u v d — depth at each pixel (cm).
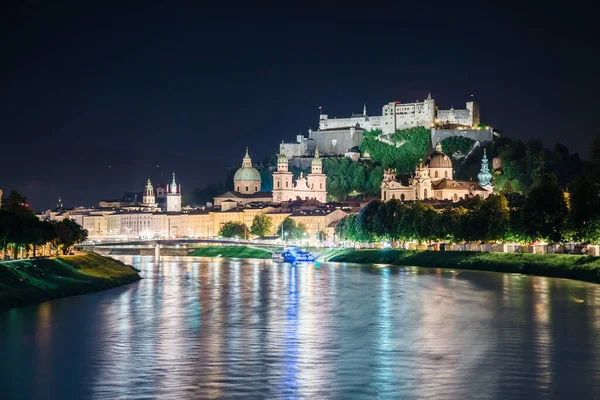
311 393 14225
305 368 15888
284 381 14950
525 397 13875
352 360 16500
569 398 13825
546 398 13838
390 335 19175
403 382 14800
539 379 14925
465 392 14188
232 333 19675
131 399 14000
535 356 16675
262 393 14238
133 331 19975
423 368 15800
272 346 17988
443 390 14300
